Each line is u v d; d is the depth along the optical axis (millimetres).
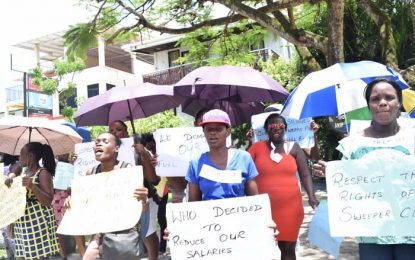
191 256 2717
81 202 3324
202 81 4242
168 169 4262
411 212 2432
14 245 4445
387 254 2521
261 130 5109
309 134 4957
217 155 2928
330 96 4805
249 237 2709
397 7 9977
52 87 19984
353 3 10594
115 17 8500
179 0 9281
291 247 3938
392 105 2516
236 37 10484
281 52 16953
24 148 4254
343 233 2525
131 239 3266
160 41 20469
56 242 4262
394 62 7547
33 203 4105
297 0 7090
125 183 3281
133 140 4277
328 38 6828
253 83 4227
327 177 2617
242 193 2895
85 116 5348
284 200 3816
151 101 5777
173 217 2758
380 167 2529
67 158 6164
